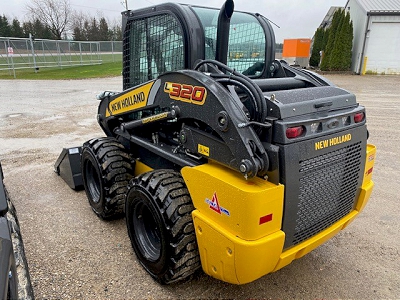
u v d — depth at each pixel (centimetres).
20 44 2292
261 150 195
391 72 2023
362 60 2041
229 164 209
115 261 290
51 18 4597
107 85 1540
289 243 214
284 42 2502
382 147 629
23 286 225
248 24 307
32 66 2292
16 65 2202
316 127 211
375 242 327
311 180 215
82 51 2812
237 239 195
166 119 259
